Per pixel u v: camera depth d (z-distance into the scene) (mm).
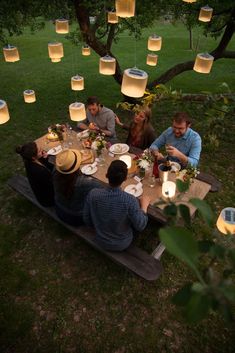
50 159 4031
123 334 2914
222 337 2850
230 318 610
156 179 3416
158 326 2963
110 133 4777
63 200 3051
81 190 2924
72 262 3611
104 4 5320
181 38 16328
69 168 2719
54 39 16094
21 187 4082
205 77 10070
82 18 5812
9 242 3887
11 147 5891
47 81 9641
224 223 2680
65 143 4320
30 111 7406
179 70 7281
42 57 12594
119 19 6340
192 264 653
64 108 7574
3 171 5188
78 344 2857
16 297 3271
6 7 5473
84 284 3369
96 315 3082
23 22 6570
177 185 1102
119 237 2871
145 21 6578
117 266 3527
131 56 12820
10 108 7578
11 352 2816
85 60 12047
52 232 3984
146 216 2891
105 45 6844
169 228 695
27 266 3588
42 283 3398
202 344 2809
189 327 2936
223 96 2336
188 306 613
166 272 3449
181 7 6281
